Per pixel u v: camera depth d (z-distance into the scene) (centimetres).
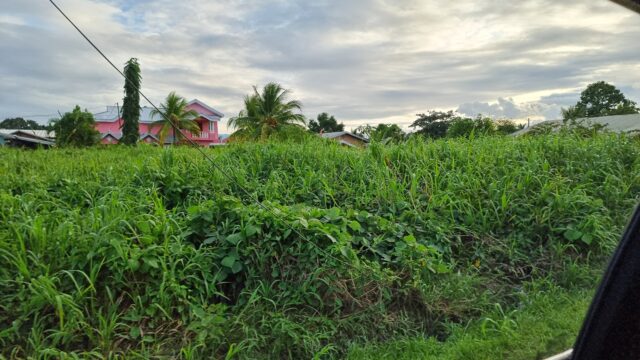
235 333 359
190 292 397
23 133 2883
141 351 329
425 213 565
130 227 421
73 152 1152
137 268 381
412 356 350
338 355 362
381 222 520
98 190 618
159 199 537
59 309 327
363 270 430
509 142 807
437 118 1597
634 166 670
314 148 814
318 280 414
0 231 426
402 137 833
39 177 691
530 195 603
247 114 2753
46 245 400
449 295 431
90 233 407
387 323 395
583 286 445
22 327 336
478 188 619
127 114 2516
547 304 404
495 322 375
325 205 605
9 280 359
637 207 135
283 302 403
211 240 452
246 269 429
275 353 347
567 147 732
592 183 623
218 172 653
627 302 131
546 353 303
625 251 134
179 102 3253
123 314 361
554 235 539
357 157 748
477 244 530
